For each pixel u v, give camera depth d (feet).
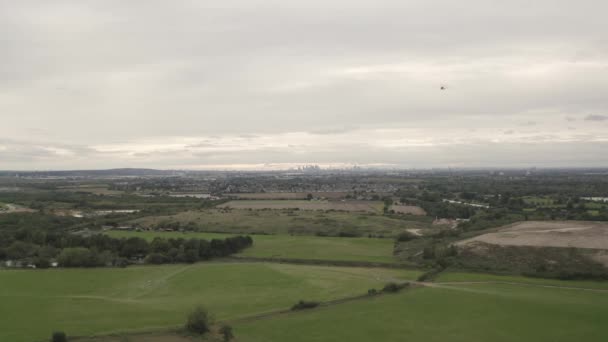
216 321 219.20
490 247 358.23
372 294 265.13
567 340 192.24
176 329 202.90
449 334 200.54
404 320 218.59
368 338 196.95
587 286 276.21
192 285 294.46
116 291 284.61
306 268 345.10
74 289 285.23
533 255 332.19
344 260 376.68
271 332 204.23
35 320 213.66
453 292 262.26
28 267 341.62
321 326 211.61
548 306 234.17
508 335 198.70
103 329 201.67
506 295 254.47
